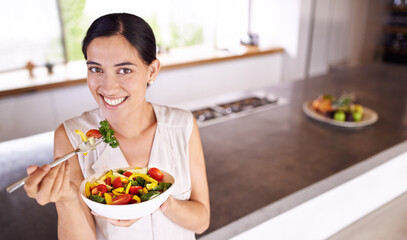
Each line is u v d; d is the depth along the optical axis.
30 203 1.09
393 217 1.68
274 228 1.25
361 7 4.58
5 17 2.90
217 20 4.06
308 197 1.20
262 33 4.21
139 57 0.63
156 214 0.78
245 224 1.03
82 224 0.65
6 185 1.18
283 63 4.16
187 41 4.09
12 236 0.93
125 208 0.55
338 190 1.45
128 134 0.77
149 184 0.63
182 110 0.85
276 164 1.35
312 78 2.76
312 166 1.33
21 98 2.55
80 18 3.25
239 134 1.65
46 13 3.08
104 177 0.66
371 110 1.94
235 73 3.77
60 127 0.76
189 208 0.76
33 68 2.79
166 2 3.73
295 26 3.91
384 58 4.75
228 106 2.07
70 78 2.73
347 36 4.60
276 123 1.79
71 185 0.61
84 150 0.59
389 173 1.70
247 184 1.20
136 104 0.68
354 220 1.63
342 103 1.79
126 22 0.62
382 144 1.53
